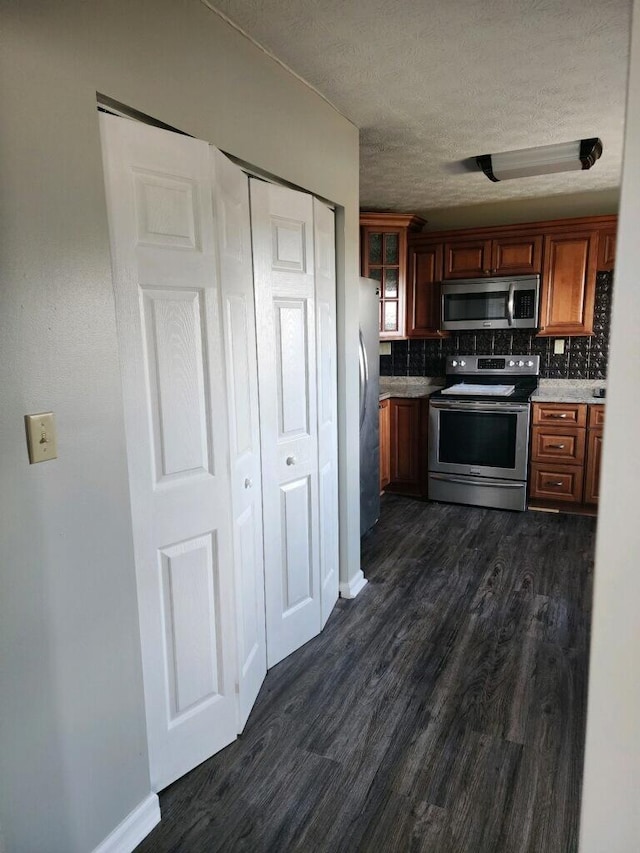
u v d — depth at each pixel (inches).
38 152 47.5
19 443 47.7
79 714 55.2
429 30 73.0
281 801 67.3
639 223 31.3
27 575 49.2
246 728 79.7
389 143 118.6
